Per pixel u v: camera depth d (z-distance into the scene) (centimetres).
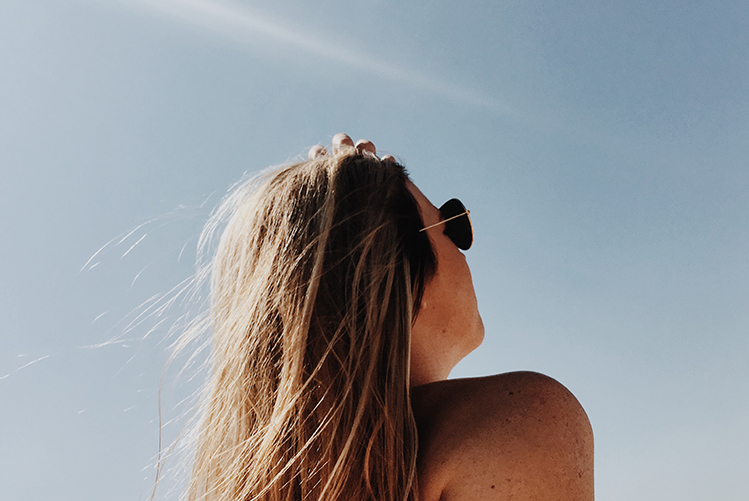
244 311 75
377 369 67
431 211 90
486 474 58
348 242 75
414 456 61
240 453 68
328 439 64
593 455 63
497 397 62
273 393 71
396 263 75
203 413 77
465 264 88
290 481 64
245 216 87
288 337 70
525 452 58
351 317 69
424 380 79
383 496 61
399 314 71
